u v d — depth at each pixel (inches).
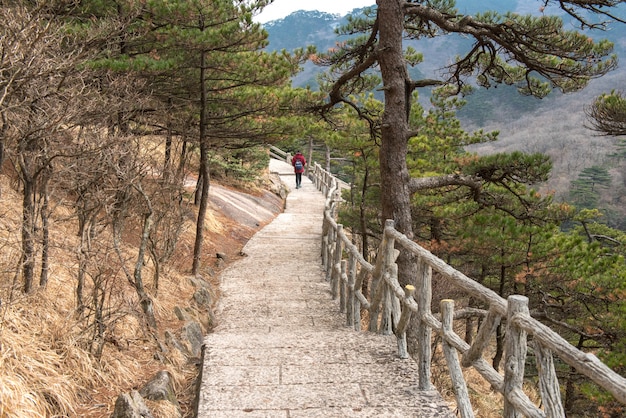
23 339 168.1
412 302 199.0
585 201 2391.7
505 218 458.0
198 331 285.4
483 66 433.4
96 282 204.8
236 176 846.5
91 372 182.5
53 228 284.0
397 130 371.9
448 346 161.5
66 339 185.2
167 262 365.7
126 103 276.8
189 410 194.7
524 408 116.3
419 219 594.6
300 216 776.9
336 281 366.6
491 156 384.8
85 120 225.0
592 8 346.3
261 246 554.6
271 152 1708.9
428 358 182.4
